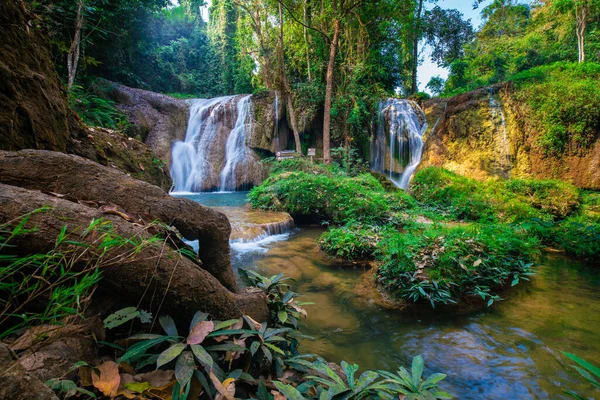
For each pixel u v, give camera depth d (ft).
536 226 21.45
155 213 5.97
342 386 4.93
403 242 14.88
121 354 4.30
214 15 78.13
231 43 75.97
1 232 3.60
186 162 44.39
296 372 5.80
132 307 4.45
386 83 59.93
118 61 45.44
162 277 4.72
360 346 9.40
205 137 46.62
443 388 7.70
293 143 50.98
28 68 7.91
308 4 47.01
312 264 16.31
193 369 4.00
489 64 74.23
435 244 15.21
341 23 42.60
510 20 84.17
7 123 7.02
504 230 18.62
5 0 7.42
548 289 13.66
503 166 33.45
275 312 7.47
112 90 40.81
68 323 4.01
